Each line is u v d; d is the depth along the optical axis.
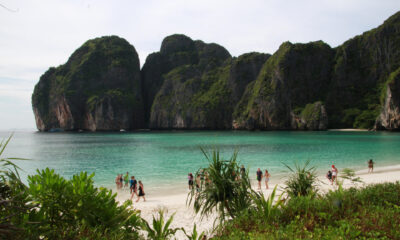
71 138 114.88
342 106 146.12
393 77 110.75
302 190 9.25
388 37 142.25
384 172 25.75
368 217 6.01
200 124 185.12
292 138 81.56
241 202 6.89
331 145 57.09
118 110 193.38
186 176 27.66
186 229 10.94
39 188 4.98
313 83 153.25
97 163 39.78
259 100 156.62
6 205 3.87
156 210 14.59
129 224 5.57
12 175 4.35
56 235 4.54
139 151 55.31
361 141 65.69
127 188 22.81
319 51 156.88
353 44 155.12
